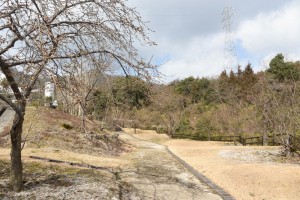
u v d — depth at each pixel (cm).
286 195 916
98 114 3172
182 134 4144
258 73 4478
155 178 1134
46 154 1370
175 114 4256
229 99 3494
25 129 1812
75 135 2000
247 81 4312
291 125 1595
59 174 977
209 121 3831
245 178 1088
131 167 1333
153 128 4956
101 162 1361
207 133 3828
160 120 4772
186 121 4428
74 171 1048
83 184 880
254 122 2405
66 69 669
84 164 1212
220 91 4584
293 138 1622
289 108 1623
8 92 748
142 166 1398
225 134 3631
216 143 3170
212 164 1424
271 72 3738
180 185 1052
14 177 764
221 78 5125
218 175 1186
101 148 1953
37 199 721
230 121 3103
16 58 654
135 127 4559
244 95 3384
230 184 1056
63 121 2178
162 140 3791
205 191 995
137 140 3588
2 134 1739
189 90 5531
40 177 912
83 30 702
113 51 724
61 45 650
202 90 5259
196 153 2002
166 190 969
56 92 716
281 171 1109
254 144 2914
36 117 1969
